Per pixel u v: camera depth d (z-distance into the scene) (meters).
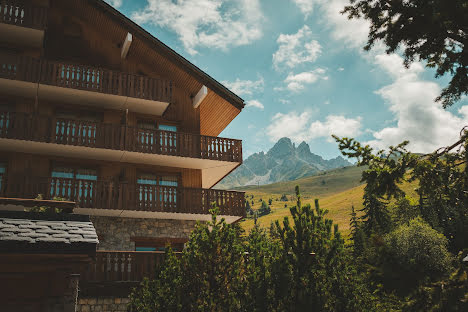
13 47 18.64
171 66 20.78
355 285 9.12
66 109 19.06
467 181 6.58
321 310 8.88
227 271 9.80
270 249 9.90
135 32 19.72
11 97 18.08
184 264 10.04
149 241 18.05
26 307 5.48
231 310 9.28
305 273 9.30
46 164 17.67
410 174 6.90
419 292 4.38
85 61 19.97
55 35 19.78
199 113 21.48
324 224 9.84
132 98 18.97
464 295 4.30
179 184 19.88
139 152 18.14
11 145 16.80
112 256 14.47
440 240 28.72
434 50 6.17
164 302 9.62
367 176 7.00
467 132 6.39
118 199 17.12
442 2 5.44
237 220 19.59
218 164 19.92
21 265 5.54
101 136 17.75
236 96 20.64
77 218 6.37
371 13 6.18
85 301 13.72
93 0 19.09
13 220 5.85
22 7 17.84
